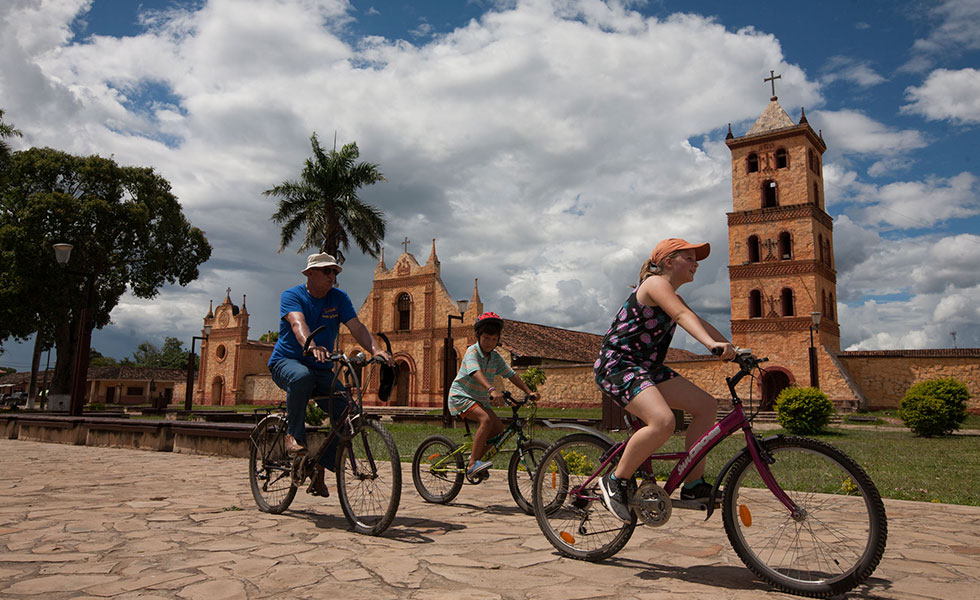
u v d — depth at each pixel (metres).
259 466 5.25
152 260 34.59
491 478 7.35
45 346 40.53
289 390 4.61
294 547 3.79
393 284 45.25
